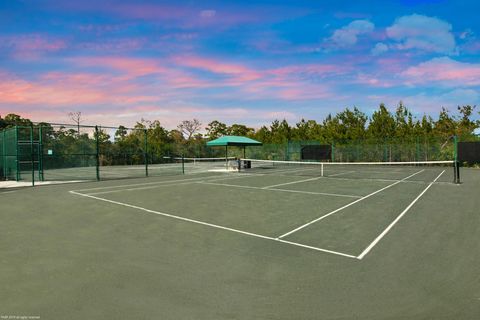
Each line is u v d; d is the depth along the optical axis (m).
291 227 8.25
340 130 43.31
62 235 7.55
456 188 16.09
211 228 8.19
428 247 6.48
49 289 4.57
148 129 52.66
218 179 21.94
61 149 29.45
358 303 4.12
